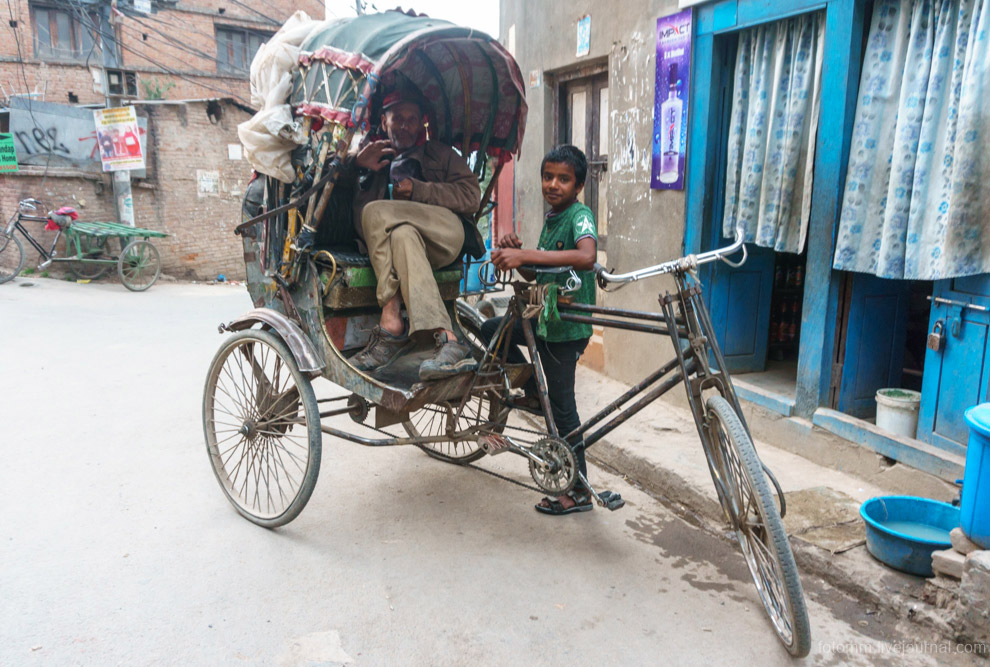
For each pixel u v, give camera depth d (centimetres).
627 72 493
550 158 307
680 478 358
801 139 377
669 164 456
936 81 303
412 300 300
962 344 314
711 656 237
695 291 264
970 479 244
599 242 578
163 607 257
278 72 313
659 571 293
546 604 267
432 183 329
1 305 879
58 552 293
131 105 1156
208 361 626
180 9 1700
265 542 308
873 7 332
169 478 373
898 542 265
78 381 550
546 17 593
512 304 307
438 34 289
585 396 499
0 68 1527
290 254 321
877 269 335
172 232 1315
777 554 223
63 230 1087
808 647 225
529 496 365
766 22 380
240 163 1377
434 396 298
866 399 383
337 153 290
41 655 228
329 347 313
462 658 234
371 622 252
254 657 231
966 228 295
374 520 333
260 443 335
